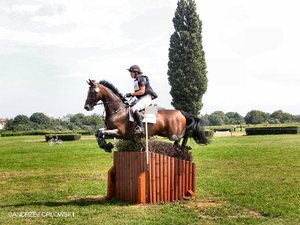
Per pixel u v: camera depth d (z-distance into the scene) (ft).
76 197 39.22
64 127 390.21
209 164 65.46
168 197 35.55
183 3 205.05
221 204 33.65
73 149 113.50
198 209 31.81
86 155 91.45
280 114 454.81
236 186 42.24
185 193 36.45
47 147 127.95
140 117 36.24
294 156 75.00
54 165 71.15
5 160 84.48
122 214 30.22
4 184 49.03
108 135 36.35
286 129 176.76
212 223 27.12
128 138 37.22
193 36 200.75
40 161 79.87
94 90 36.50
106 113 37.01
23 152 108.17
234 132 223.71
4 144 157.79
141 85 37.09
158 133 38.11
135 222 27.43
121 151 38.09
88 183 48.24
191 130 39.63
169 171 35.63
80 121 398.21
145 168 34.53
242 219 28.12
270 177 48.91
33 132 275.39
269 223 26.91
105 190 42.75
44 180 51.83
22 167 69.36
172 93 203.92
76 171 61.31
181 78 200.64
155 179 34.94
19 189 44.96
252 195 36.96
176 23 205.57
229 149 96.68
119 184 37.91
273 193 37.70
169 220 27.89
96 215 30.27
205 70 204.13
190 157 37.40
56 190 43.47
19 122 384.06
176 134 38.45
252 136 167.02
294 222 27.20
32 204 35.55
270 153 82.58
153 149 35.96
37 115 412.98
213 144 117.80
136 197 35.04
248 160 70.18
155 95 37.93
